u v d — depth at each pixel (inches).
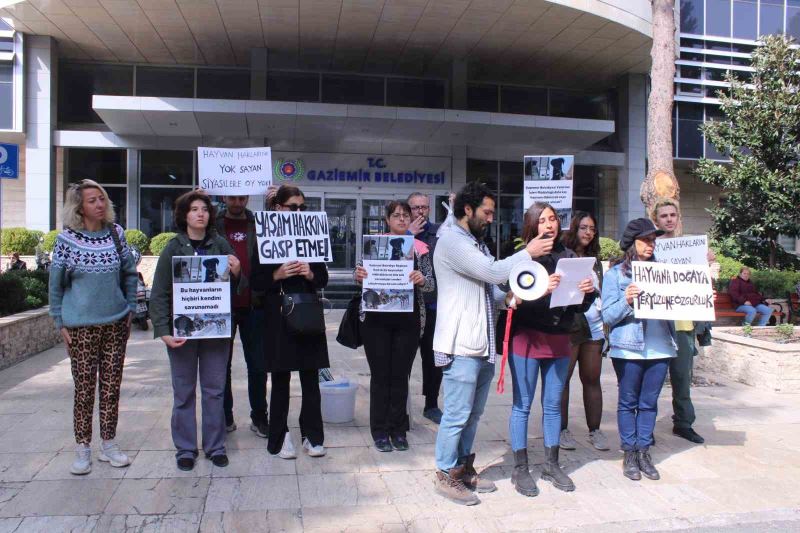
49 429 223.3
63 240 178.4
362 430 229.8
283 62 789.9
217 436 192.1
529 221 181.0
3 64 705.6
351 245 809.5
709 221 933.8
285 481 181.5
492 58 775.7
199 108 668.7
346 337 217.0
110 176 778.2
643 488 183.9
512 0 608.1
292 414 249.6
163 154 780.6
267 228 187.5
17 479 178.2
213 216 193.6
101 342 185.5
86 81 783.1
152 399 265.7
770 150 627.2
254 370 217.6
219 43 725.9
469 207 171.5
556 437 184.5
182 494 170.9
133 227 770.8
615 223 889.5
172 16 649.6
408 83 834.8
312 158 800.3
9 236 660.1
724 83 826.8
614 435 232.1
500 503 171.9
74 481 177.3
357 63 794.2
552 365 180.9
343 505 167.6
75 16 652.1
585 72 829.8
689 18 832.9
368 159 810.2
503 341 180.2
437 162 824.9
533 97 884.0
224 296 182.9
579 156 830.5
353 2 614.2
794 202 619.2
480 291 168.6
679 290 181.0
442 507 167.9
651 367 190.7
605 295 194.4
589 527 159.5
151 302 184.9
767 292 577.0
